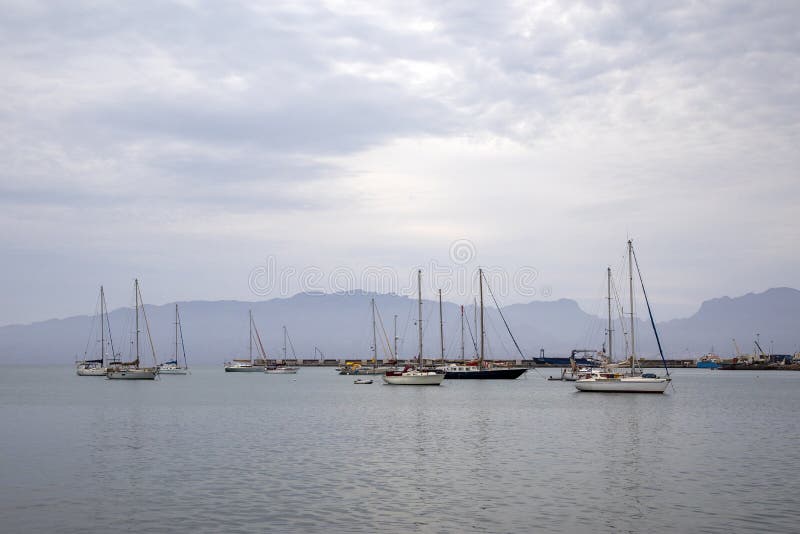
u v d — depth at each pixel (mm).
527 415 78438
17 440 57656
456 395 116000
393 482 39625
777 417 77875
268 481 39906
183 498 36031
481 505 34500
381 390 133625
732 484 39312
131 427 67125
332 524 31359
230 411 85500
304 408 89875
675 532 30328
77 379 199625
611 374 120938
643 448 52438
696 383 184625
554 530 30547
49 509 34094
